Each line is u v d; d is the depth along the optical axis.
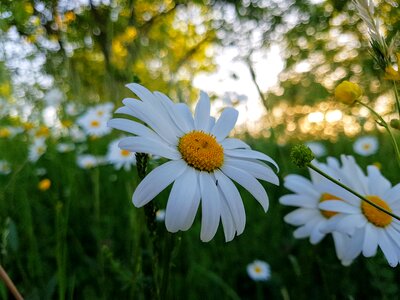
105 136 0.33
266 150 0.30
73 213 0.20
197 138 0.09
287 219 0.15
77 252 0.18
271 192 0.24
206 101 0.11
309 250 0.16
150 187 0.08
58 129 0.33
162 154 0.09
